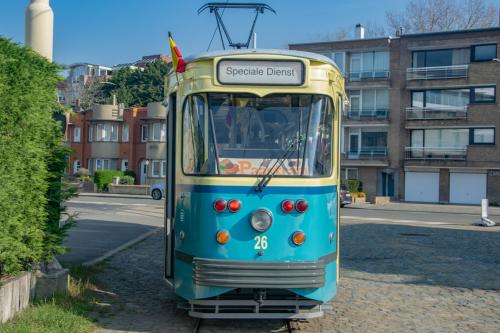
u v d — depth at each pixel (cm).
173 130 788
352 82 5219
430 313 845
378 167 5159
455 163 4797
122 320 752
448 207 4103
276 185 675
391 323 782
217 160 687
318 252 685
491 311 863
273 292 702
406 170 5025
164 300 875
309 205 681
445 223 2511
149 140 5416
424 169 4934
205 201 679
